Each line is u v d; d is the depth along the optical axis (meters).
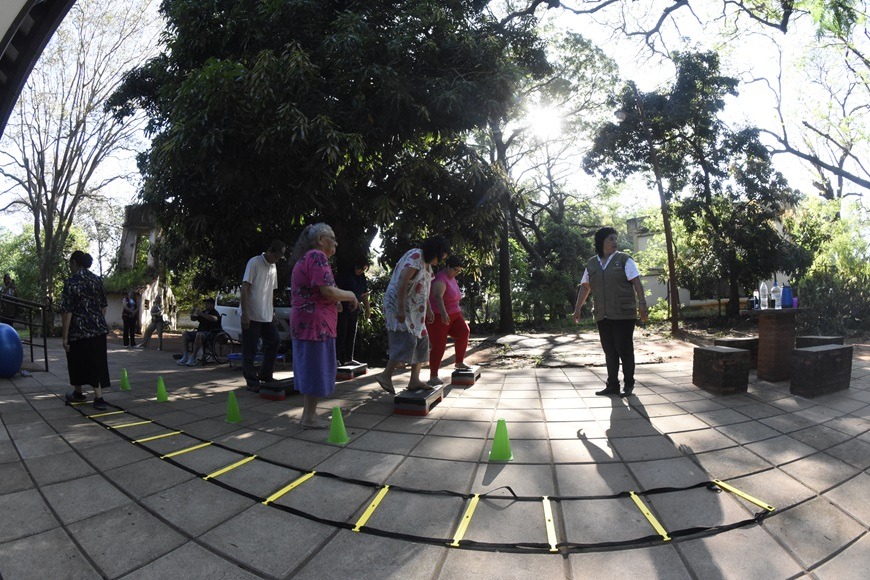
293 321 4.49
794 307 5.98
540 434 4.24
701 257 17.19
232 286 11.00
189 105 7.68
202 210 9.02
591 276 5.77
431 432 4.38
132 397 6.05
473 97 8.45
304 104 7.73
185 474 3.45
